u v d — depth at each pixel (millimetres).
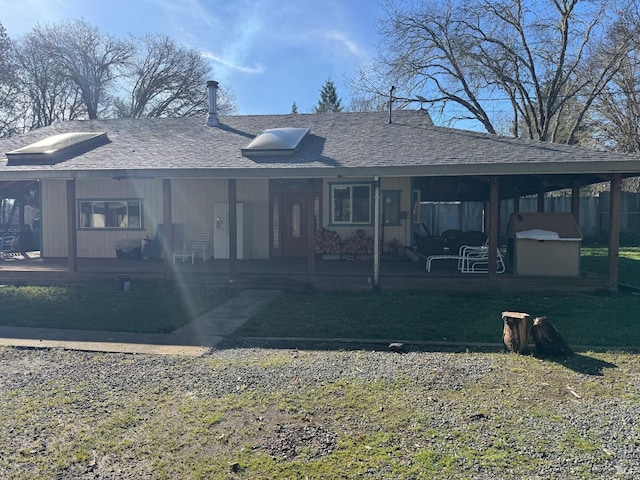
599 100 23203
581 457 3195
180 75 36438
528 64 22750
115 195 13836
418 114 14102
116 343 6203
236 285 9945
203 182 13555
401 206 12984
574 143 25203
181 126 14141
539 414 3861
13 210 27031
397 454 3250
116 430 3660
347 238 13281
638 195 20516
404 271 10578
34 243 16359
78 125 15047
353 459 3189
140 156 10719
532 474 2998
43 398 4328
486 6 21984
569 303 8367
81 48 32438
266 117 14727
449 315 7578
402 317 7461
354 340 6234
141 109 36062
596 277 9461
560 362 5207
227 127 13766
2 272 10766
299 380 4707
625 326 6703
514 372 4887
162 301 8766
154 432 3621
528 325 5637
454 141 10477
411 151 9766
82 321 7344
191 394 4383
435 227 20609
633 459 3174
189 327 6988
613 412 3895
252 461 3180
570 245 9578
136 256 13523
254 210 13617
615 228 9125
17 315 7746
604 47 21078
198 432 3607
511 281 9461
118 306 8352
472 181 12414
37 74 30312
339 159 9492
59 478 3016
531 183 12430
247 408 4035
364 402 4133
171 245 10406
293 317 7527
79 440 3508
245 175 9172
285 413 3930
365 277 9719
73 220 10562
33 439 3531
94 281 10586
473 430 3592
